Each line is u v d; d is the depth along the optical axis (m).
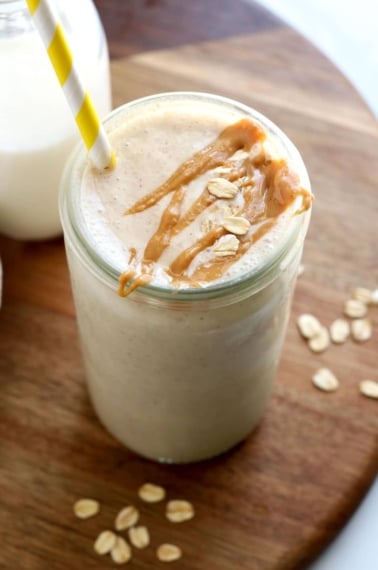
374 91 0.68
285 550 0.48
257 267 0.41
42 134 0.51
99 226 0.43
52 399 0.51
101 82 0.52
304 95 0.60
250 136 0.44
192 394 0.45
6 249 0.56
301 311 0.54
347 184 0.57
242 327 0.43
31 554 0.47
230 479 0.49
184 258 0.42
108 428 0.50
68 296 0.54
